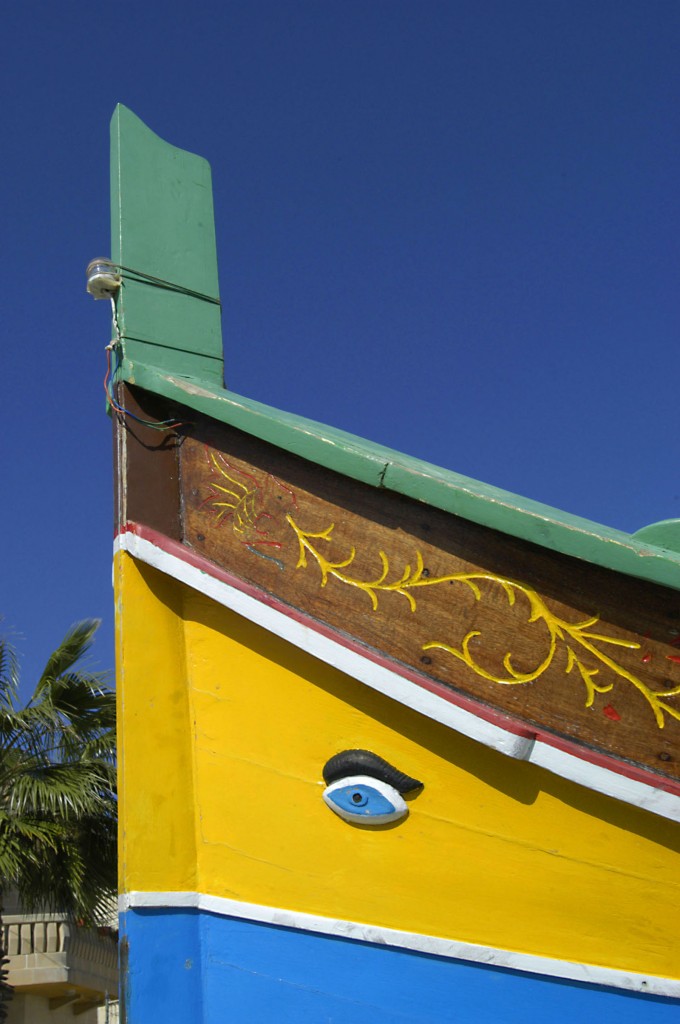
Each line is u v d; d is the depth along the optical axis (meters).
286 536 3.52
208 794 3.51
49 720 11.42
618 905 3.11
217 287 4.37
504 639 3.22
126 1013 3.18
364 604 3.37
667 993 3.05
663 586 3.08
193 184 4.55
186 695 3.58
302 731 3.43
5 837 10.59
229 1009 3.27
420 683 3.20
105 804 11.23
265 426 3.57
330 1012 3.20
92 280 4.05
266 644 3.51
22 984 17.14
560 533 3.14
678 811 2.99
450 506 3.27
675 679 3.09
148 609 3.60
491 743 3.10
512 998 3.12
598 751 3.09
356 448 3.40
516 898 3.17
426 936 3.20
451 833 3.24
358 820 3.31
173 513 3.69
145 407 3.80
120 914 3.34
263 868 3.40
